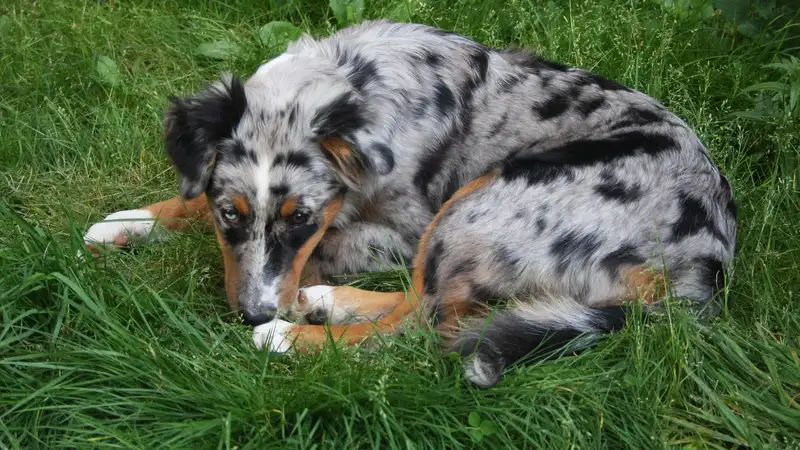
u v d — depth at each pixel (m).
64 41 2.60
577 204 2.14
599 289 2.13
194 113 2.14
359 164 2.14
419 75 2.24
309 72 2.20
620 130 2.21
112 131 2.46
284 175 2.12
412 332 2.13
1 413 2.02
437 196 2.26
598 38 2.59
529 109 2.26
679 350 2.08
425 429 2.02
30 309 2.10
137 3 2.71
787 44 2.60
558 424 2.04
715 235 2.15
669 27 2.61
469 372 2.03
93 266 2.15
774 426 2.05
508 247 2.14
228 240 2.15
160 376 2.04
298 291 2.19
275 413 2.02
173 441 1.99
